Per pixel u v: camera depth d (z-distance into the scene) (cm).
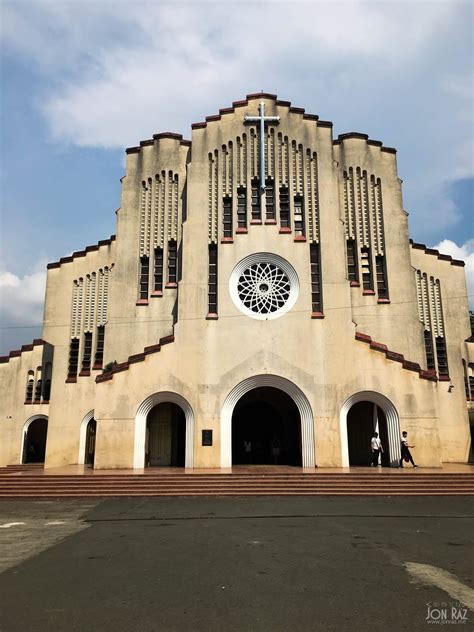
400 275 2948
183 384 2561
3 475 2191
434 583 890
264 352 2603
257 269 2778
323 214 2802
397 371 2558
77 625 709
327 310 2653
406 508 1730
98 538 1285
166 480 2153
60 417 3155
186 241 2756
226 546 1178
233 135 2939
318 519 1538
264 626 702
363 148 3117
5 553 1139
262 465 2762
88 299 3391
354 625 704
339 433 2514
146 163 3142
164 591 854
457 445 2988
